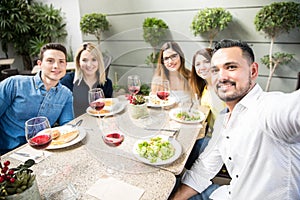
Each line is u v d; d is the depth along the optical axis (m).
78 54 1.43
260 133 0.75
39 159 0.98
